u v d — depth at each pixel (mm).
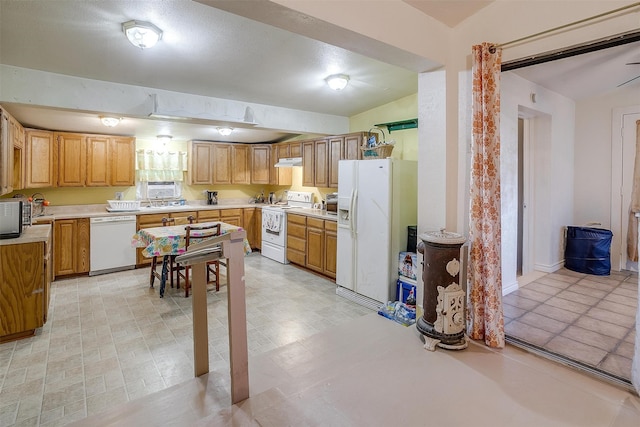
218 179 6191
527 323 2670
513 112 3160
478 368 2088
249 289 4246
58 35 2389
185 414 1744
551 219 3734
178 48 2711
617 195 3508
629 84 3293
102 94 3307
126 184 5277
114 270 4969
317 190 5824
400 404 1754
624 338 2410
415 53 2309
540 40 2150
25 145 4207
